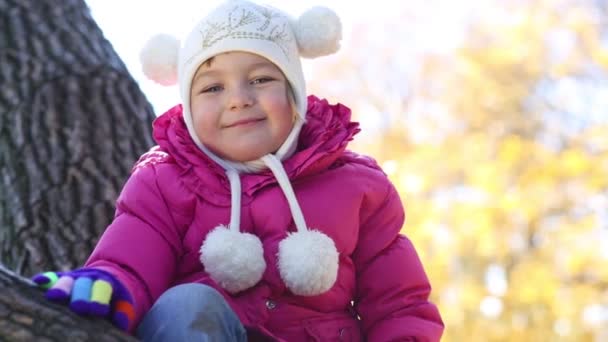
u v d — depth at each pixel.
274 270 3.03
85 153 4.28
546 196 13.40
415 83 17.91
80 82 4.47
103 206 4.15
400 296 3.24
